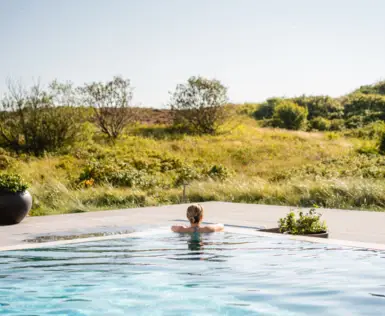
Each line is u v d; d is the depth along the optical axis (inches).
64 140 1122.0
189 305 183.9
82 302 189.2
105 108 1293.1
